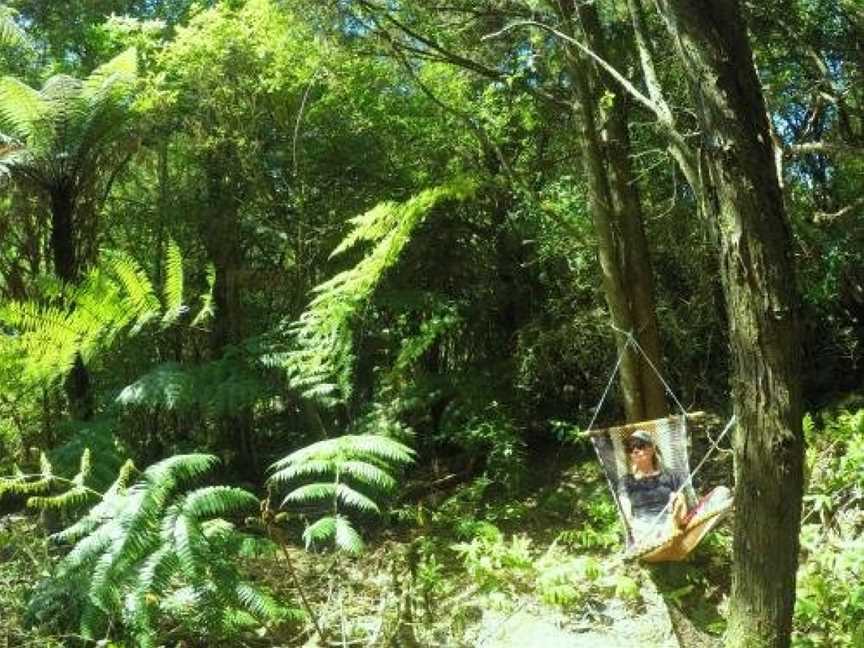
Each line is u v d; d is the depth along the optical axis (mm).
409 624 5293
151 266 9188
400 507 7457
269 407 9086
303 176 8398
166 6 10617
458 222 8461
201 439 8906
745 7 6469
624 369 6098
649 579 5684
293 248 8773
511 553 5984
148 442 8664
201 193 8898
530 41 6840
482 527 6449
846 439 6238
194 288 8953
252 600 4891
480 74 7090
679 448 5637
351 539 5043
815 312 7250
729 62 3246
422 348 7492
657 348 6117
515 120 8266
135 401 7273
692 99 3375
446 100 8195
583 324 7734
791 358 3283
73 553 4805
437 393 7758
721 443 7168
